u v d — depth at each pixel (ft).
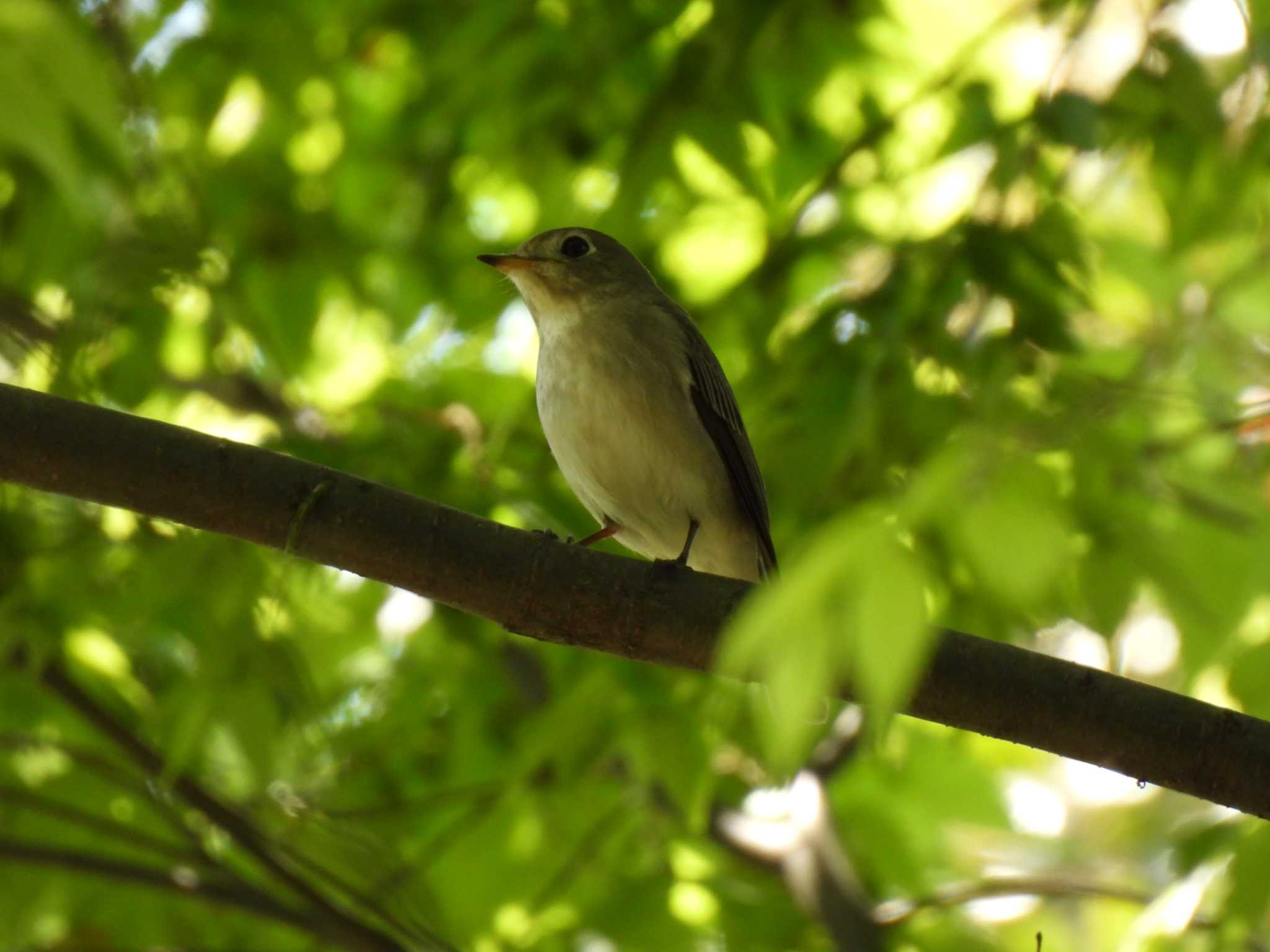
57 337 33.24
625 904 34.99
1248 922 21.71
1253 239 24.85
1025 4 28.86
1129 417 25.53
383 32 40.88
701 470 29.53
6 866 33.50
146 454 20.63
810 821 34.71
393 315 44.29
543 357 30.50
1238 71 24.90
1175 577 23.52
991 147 28.43
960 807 37.86
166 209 36.22
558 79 36.45
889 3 37.22
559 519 32.53
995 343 26.14
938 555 24.91
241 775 34.19
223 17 40.73
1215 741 19.93
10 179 36.14
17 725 34.63
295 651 31.55
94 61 21.22
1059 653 35.76
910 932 35.55
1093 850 57.26
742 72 32.71
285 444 33.04
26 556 31.86
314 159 45.47
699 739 28.81
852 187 33.65
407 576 21.13
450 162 41.27
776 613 13.58
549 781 33.55
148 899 34.40
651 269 37.63
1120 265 33.58
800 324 30.48
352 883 31.91
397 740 37.37
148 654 34.27
